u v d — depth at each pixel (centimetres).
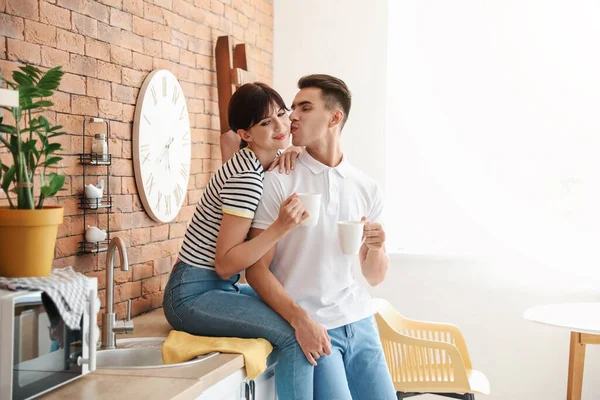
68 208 240
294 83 442
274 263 247
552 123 437
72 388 177
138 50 281
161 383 182
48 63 227
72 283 174
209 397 195
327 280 244
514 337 419
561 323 318
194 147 337
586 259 428
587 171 433
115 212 269
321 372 233
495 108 443
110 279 225
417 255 427
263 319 230
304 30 440
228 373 204
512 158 442
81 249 248
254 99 239
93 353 184
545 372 415
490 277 421
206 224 243
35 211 170
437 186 451
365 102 434
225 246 231
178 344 222
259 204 240
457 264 425
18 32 213
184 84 323
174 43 311
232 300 236
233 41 376
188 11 325
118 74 268
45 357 166
